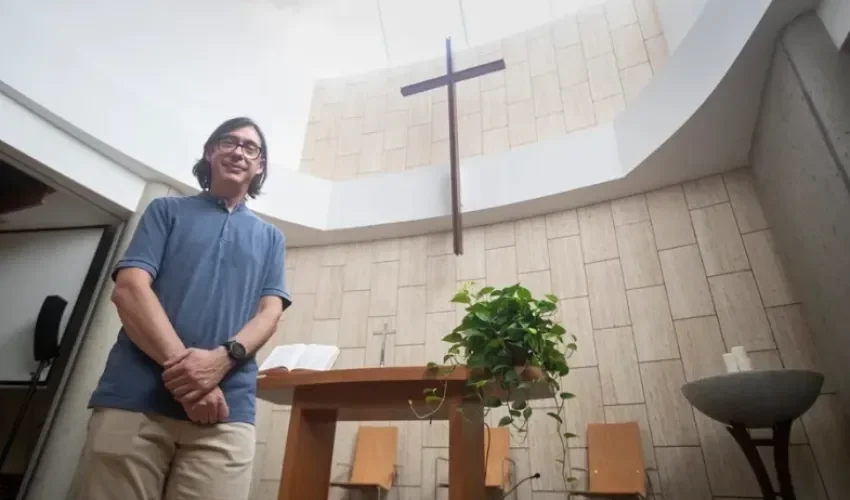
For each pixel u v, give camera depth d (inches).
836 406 105.4
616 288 138.1
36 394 129.6
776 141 108.7
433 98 193.9
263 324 48.8
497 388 67.9
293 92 201.0
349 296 165.9
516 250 155.5
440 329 151.7
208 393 41.9
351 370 67.1
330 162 191.5
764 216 128.6
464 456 63.3
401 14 213.5
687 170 136.9
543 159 155.1
